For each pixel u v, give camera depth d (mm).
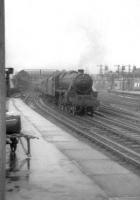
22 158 11398
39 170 9859
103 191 8055
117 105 42469
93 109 30281
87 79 31062
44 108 36562
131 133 19453
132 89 105562
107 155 12961
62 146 13797
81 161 11164
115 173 9750
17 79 75875
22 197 7516
